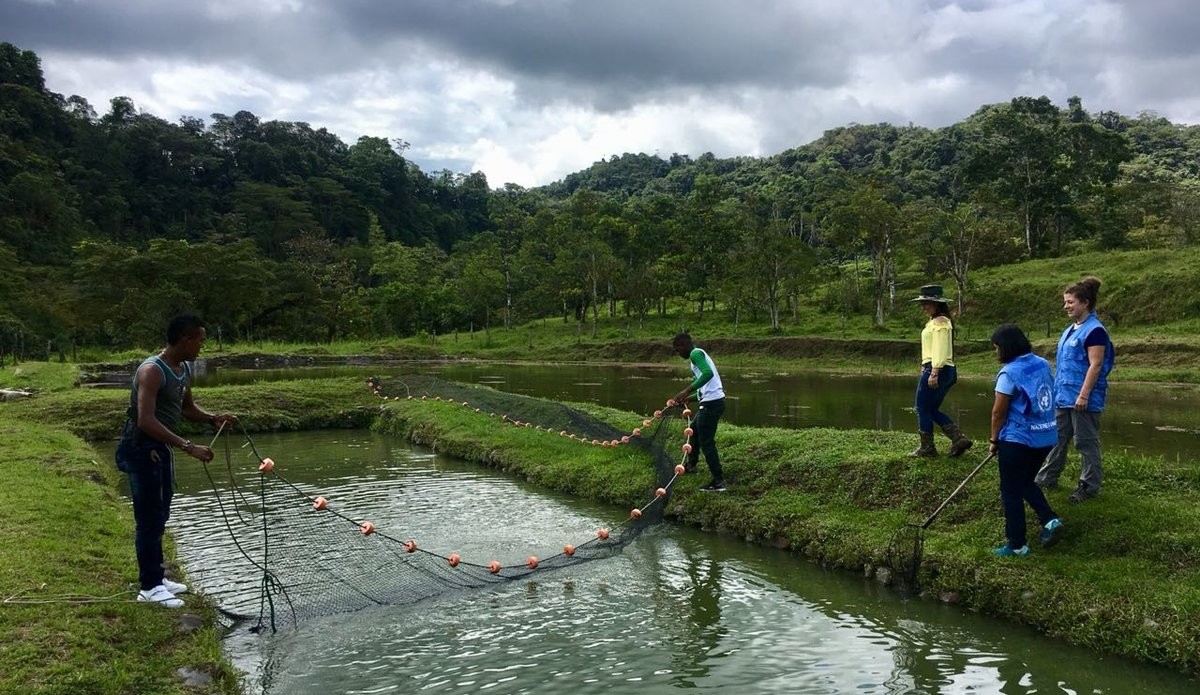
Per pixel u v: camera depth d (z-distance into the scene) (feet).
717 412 33.83
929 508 27.91
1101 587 21.48
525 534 32.65
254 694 18.74
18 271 184.65
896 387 97.09
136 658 17.97
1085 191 204.33
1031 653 20.62
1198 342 108.68
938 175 323.78
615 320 218.59
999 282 173.68
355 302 221.25
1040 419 22.90
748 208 199.21
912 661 20.39
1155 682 18.71
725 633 22.45
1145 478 26.91
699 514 33.63
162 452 20.47
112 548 25.03
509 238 300.61
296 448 53.88
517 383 106.01
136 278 186.91
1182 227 191.31
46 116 281.95
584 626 23.09
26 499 29.35
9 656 16.62
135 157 314.35
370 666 20.34
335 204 340.59
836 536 28.58
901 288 204.95
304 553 28.96
